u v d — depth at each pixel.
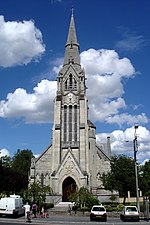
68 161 75.50
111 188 68.31
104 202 71.81
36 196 61.09
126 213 42.75
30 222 37.91
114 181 68.06
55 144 78.12
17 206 48.31
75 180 73.94
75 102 81.75
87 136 78.38
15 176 91.00
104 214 42.91
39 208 59.81
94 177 79.19
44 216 49.97
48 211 60.84
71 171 74.62
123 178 67.50
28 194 61.12
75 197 61.09
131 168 67.81
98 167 80.56
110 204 69.44
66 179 75.31
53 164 76.94
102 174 77.69
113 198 70.69
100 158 81.38
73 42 89.94
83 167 75.81
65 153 78.00
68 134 79.50
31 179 78.88
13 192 87.38
